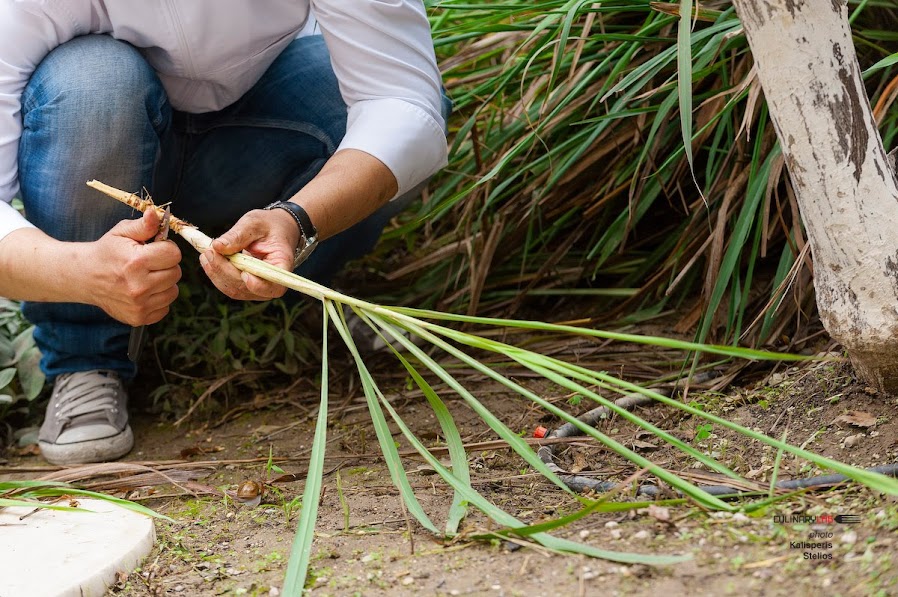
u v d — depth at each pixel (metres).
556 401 2.64
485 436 2.55
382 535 2.21
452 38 2.89
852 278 2.25
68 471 2.51
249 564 2.19
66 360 2.67
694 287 2.92
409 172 2.49
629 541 2.10
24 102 2.53
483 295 3.01
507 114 3.00
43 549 2.20
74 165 2.51
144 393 2.88
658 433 2.11
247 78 2.66
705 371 2.64
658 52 2.82
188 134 2.74
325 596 2.07
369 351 2.91
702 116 2.77
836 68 2.19
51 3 2.48
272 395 2.82
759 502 2.12
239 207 2.82
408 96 2.51
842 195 2.22
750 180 2.62
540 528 2.10
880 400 2.33
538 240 2.97
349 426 2.66
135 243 2.29
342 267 2.88
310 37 2.79
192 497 2.43
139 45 2.59
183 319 2.84
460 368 2.82
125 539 2.22
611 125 2.87
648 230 3.03
